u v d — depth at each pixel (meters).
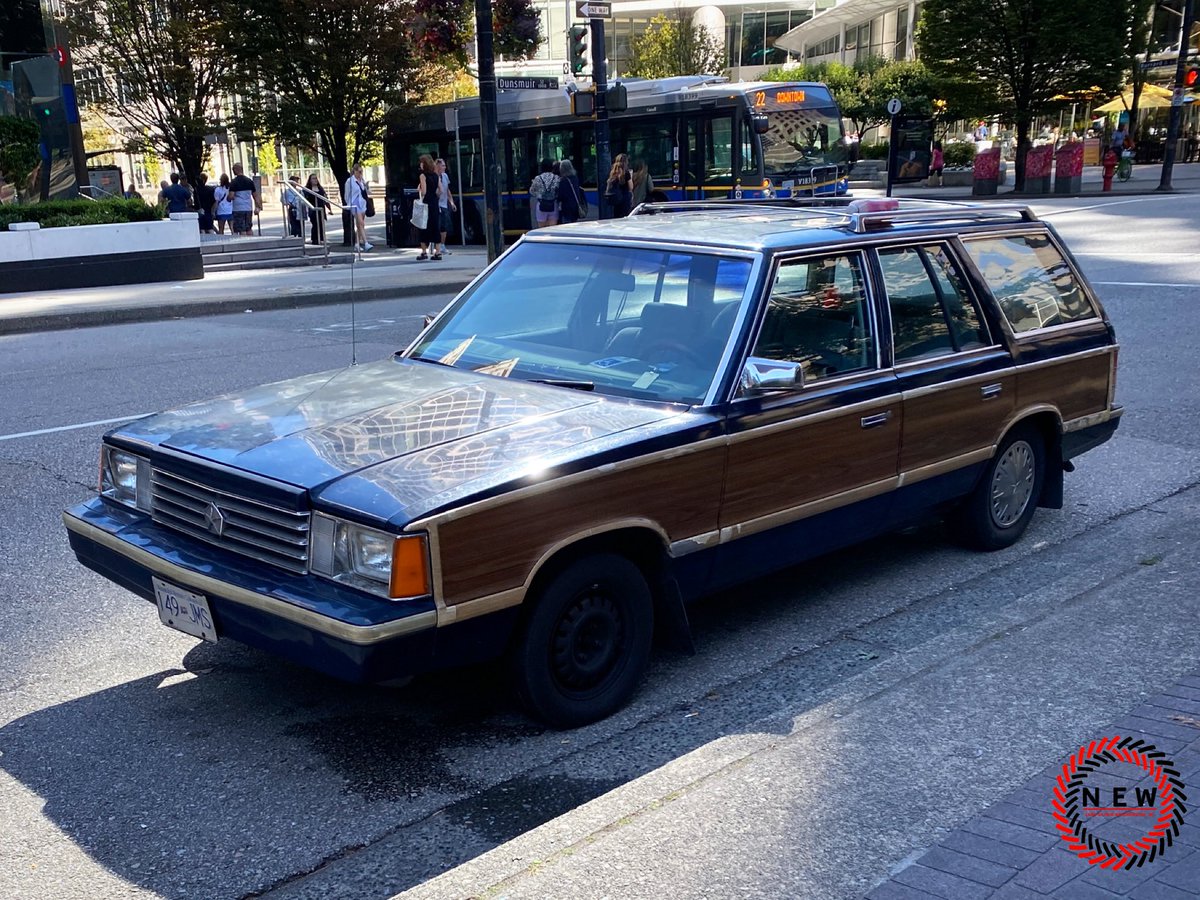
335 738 4.03
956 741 3.61
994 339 5.46
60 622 5.11
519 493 3.59
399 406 4.26
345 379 4.73
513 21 25.41
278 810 3.57
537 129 26.14
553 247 5.24
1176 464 7.32
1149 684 3.99
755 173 21.41
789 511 4.51
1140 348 10.91
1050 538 6.01
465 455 3.76
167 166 54.09
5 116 23.02
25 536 6.26
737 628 4.97
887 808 3.22
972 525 5.66
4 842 3.40
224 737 4.05
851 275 4.88
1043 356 5.68
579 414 4.13
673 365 4.43
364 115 29.67
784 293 4.57
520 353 4.80
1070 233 21.31
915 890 2.76
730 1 70.56
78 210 20.50
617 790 3.37
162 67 29.95
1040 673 4.11
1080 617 4.64
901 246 5.13
